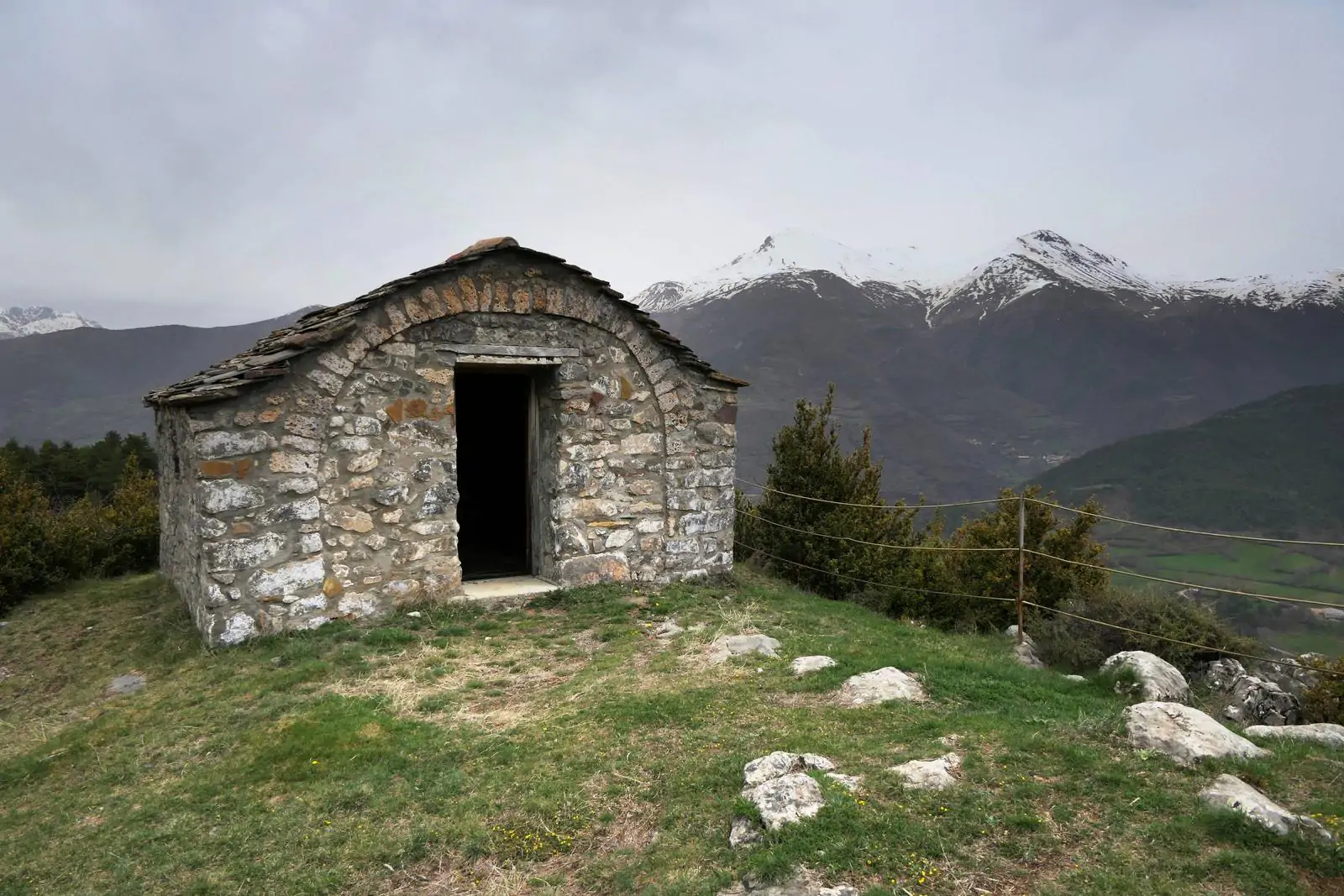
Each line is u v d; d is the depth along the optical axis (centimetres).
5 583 1083
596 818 436
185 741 585
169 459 1101
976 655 763
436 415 870
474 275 879
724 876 362
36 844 468
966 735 494
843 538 1176
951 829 382
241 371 749
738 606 933
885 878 346
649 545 1016
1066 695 624
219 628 747
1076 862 354
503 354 907
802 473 1301
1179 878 338
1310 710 743
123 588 1138
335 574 812
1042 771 442
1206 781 422
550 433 970
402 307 841
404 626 819
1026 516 1157
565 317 941
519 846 416
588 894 376
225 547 748
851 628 870
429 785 488
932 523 1336
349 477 819
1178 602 965
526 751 523
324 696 636
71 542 1222
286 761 532
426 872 403
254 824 460
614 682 653
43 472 2323
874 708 555
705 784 454
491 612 887
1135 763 444
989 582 1073
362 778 502
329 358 802
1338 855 344
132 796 513
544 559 990
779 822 390
